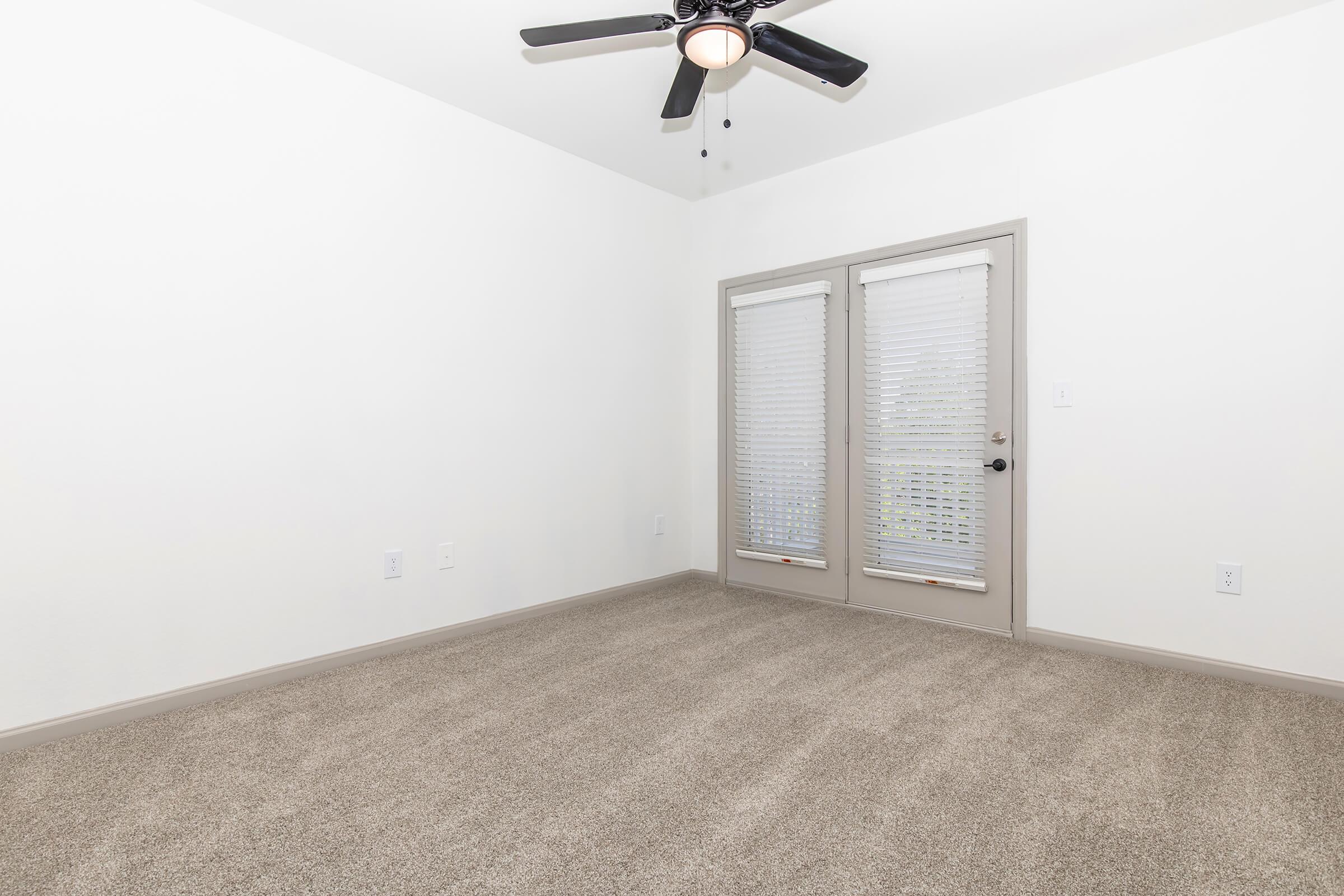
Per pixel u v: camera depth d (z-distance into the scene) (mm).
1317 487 2314
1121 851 1433
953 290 3094
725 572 4066
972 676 2490
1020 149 2934
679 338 4105
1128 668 2574
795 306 3674
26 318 1939
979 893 1301
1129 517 2684
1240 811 1582
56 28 1983
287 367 2471
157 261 2172
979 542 3051
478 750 1909
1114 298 2707
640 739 1977
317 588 2559
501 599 3172
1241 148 2441
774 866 1383
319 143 2553
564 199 3445
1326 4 2279
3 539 1914
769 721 2102
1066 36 2469
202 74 2264
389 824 1545
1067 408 2822
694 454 4172
